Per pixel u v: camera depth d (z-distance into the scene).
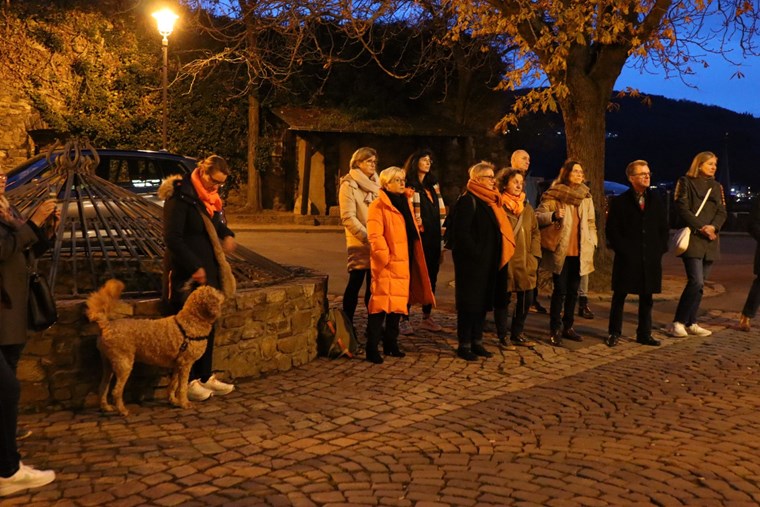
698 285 8.19
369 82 24.22
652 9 10.35
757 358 7.29
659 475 4.24
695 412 5.50
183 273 5.46
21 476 3.90
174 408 5.38
